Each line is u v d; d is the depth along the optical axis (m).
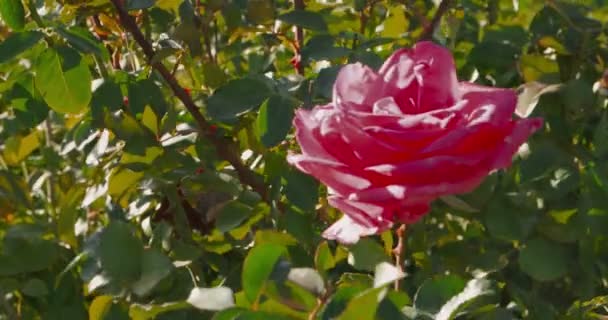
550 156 0.93
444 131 0.61
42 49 0.86
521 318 0.99
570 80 0.96
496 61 0.98
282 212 0.89
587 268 0.94
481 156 0.61
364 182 0.62
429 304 0.75
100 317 0.80
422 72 0.65
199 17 0.97
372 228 0.64
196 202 0.95
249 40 1.17
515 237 0.94
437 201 0.98
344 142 0.62
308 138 0.64
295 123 0.65
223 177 0.90
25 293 0.95
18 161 1.17
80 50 0.84
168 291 0.88
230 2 0.95
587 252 0.94
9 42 0.82
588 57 0.99
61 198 1.11
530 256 0.94
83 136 1.00
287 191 0.83
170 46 0.90
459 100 0.65
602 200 0.93
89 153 1.04
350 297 0.66
